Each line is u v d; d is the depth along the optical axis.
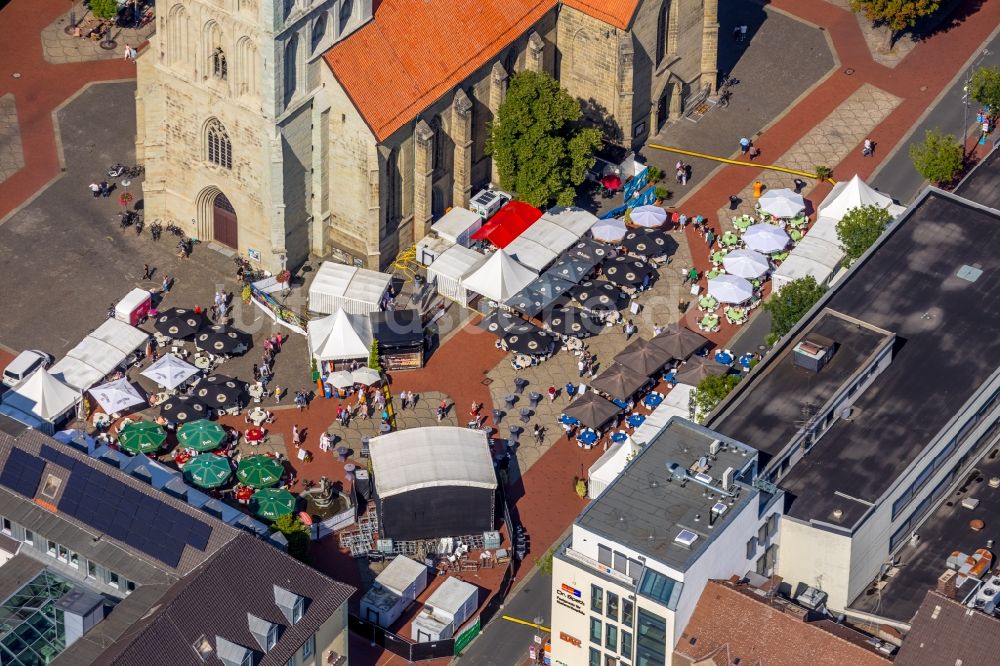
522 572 192.12
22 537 182.62
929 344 189.50
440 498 191.38
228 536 176.12
